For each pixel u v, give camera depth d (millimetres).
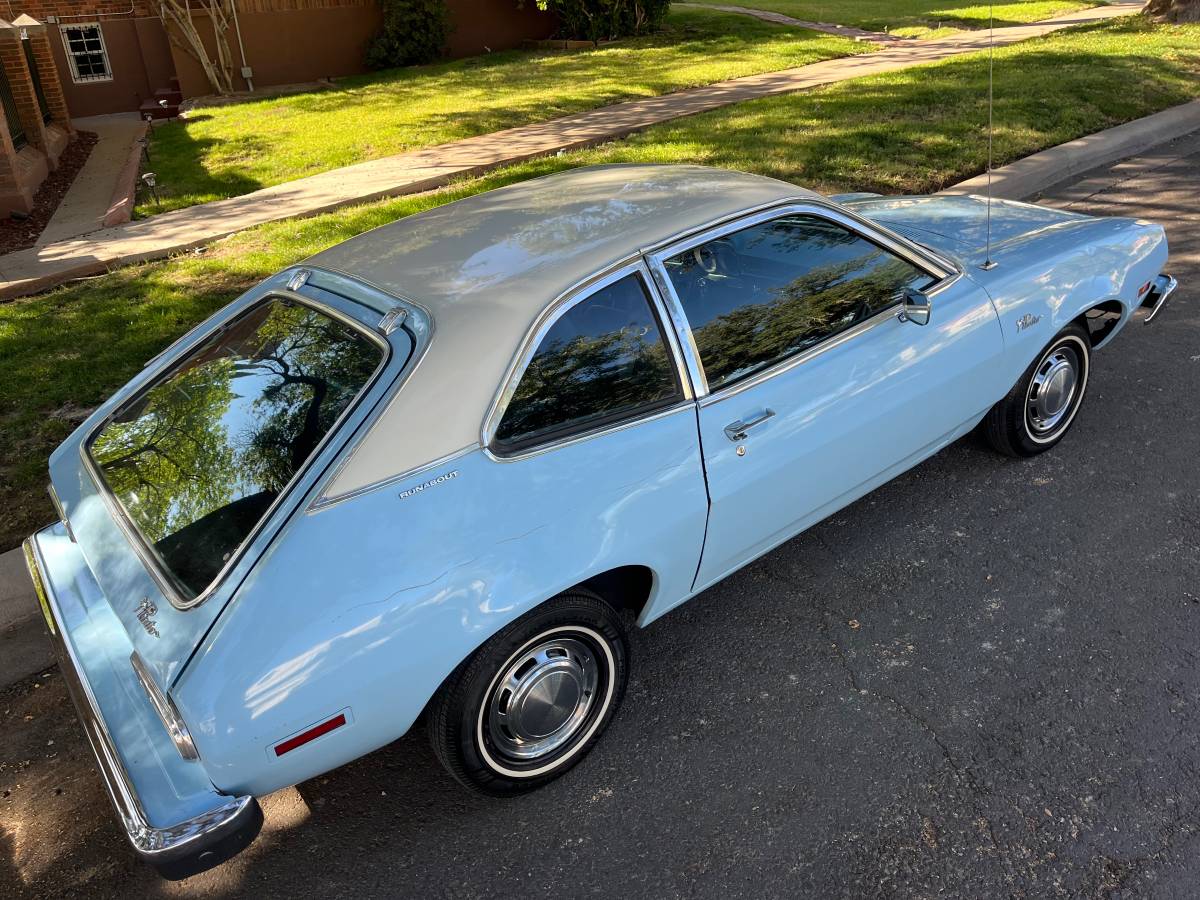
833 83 12836
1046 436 4488
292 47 19422
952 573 3822
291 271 3418
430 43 20094
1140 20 16375
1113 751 2949
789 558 4016
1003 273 3992
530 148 10664
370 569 2451
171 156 12586
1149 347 5473
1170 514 4039
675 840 2809
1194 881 2531
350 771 3174
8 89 11914
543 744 2971
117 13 18922
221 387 2986
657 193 3404
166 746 2412
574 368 2807
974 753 2994
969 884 2586
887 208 4902
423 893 2725
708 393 3072
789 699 3287
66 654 2691
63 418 5391
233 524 2525
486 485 2621
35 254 8688
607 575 3072
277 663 2324
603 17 20016
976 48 15266
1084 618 3514
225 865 2869
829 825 2803
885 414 3596
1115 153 9266
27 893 2832
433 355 2607
